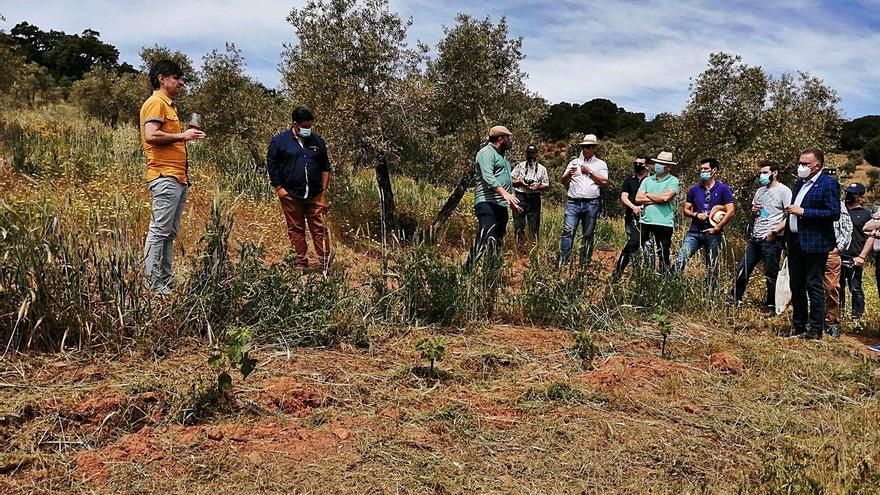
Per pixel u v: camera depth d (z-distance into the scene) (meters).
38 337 3.92
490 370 4.48
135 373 3.72
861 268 7.69
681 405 4.07
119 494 2.56
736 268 8.12
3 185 7.69
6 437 2.89
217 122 12.60
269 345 4.38
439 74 10.92
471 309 5.64
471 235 10.70
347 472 2.87
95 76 23.09
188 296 4.44
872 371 4.93
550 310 5.96
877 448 3.45
